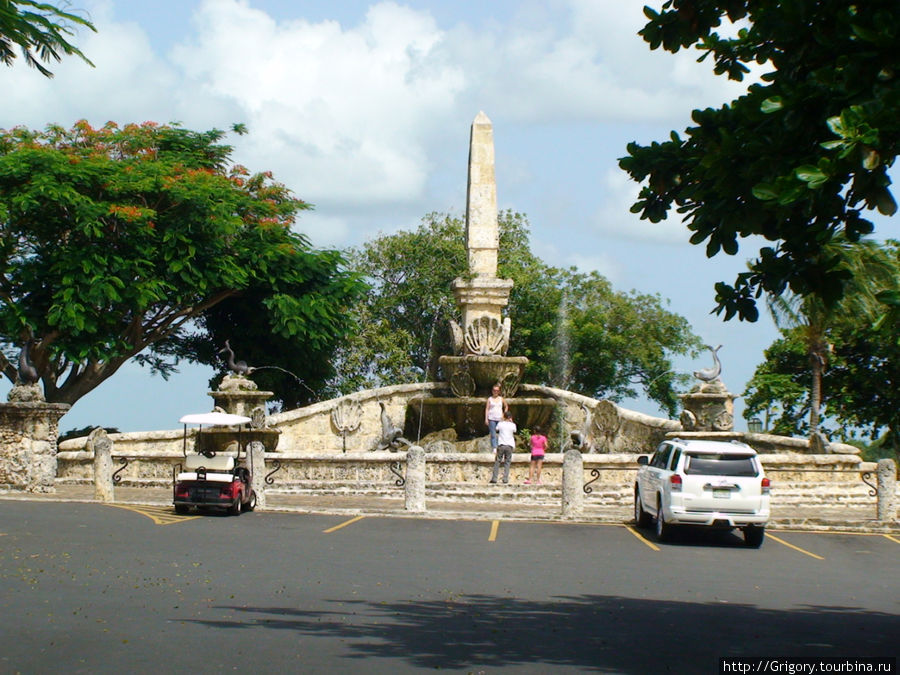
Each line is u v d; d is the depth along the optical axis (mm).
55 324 37562
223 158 47125
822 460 29578
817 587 16547
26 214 38844
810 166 7441
